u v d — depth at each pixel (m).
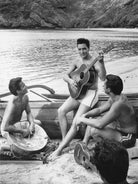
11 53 22.61
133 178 3.88
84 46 4.90
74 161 4.31
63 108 4.96
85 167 4.10
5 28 66.69
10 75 13.83
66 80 4.98
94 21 67.12
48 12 67.88
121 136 4.31
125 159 2.02
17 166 4.36
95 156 2.07
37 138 4.82
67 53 22.73
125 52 22.39
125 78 12.32
